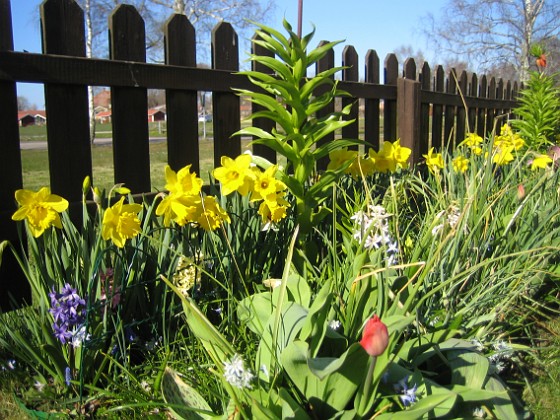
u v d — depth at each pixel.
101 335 1.92
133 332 2.09
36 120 64.75
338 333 1.72
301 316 1.67
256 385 1.54
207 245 2.38
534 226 2.87
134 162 3.06
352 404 1.58
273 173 2.26
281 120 2.77
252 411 1.38
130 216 1.91
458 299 2.26
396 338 1.50
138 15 2.99
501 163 3.70
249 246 2.47
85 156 2.82
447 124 6.62
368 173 3.12
